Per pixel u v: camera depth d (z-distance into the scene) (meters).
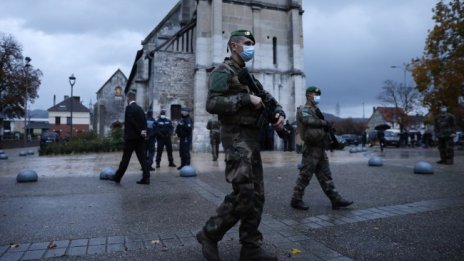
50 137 34.81
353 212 5.30
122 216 5.07
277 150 25.19
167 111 25.62
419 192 6.91
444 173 9.90
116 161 15.03
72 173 10.25
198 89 24.11
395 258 3.40
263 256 3.24
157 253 3.55
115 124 30.16
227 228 3.19
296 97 26.00
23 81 45.50
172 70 25.89
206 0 24.58
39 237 4.08
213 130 15.30
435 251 3.58
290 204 5.91
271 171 10.80
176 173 10.35
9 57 45.44
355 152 22.62
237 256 3.46
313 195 6.80
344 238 4.04
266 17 26.44
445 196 6.47
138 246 3.76
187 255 3.49
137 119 7.95
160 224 4.65
